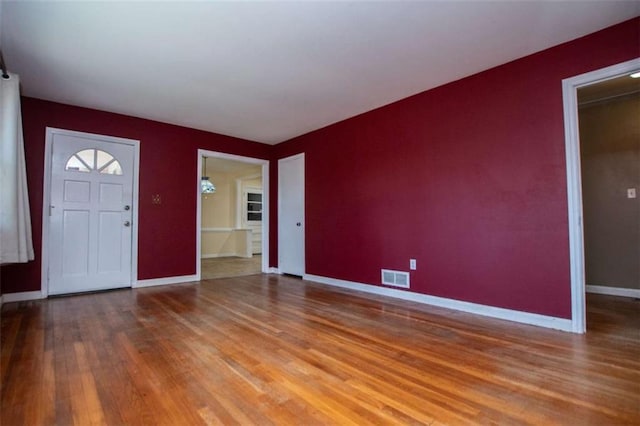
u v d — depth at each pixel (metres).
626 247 3.83
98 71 3.09
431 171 3.52
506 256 2.93
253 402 1.57
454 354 2.14
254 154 5.71
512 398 1.60
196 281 4.89
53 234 3.84
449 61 2.94
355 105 4.01
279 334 2.53
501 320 2.89
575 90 2.60
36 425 1.39
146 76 3.20
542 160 2.73
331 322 2.84
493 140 3.04
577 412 1.47
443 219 3.40
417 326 2.73
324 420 1.43
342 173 4.59
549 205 2.69
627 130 3.83
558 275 2.63
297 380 1.79
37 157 3.75
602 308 3.25
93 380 1.78
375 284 4.09
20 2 2.09
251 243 8.72
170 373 1.87
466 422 1.41
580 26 2.41
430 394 1.64
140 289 4.27
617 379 1.77
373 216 4.13
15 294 3.60
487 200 3.06
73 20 2.29
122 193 4.32
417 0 2.12
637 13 2.27
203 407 1.53
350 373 1.87
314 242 5.03
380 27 2.42
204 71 3.10
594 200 4.05
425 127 3.58
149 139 4.54
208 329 2.65
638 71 2.34
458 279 3.27
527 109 2.83
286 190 5.64
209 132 5.13
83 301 3.60
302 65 3.00
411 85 3.44
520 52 2.78
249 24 2.37
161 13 2.22
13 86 2.97
